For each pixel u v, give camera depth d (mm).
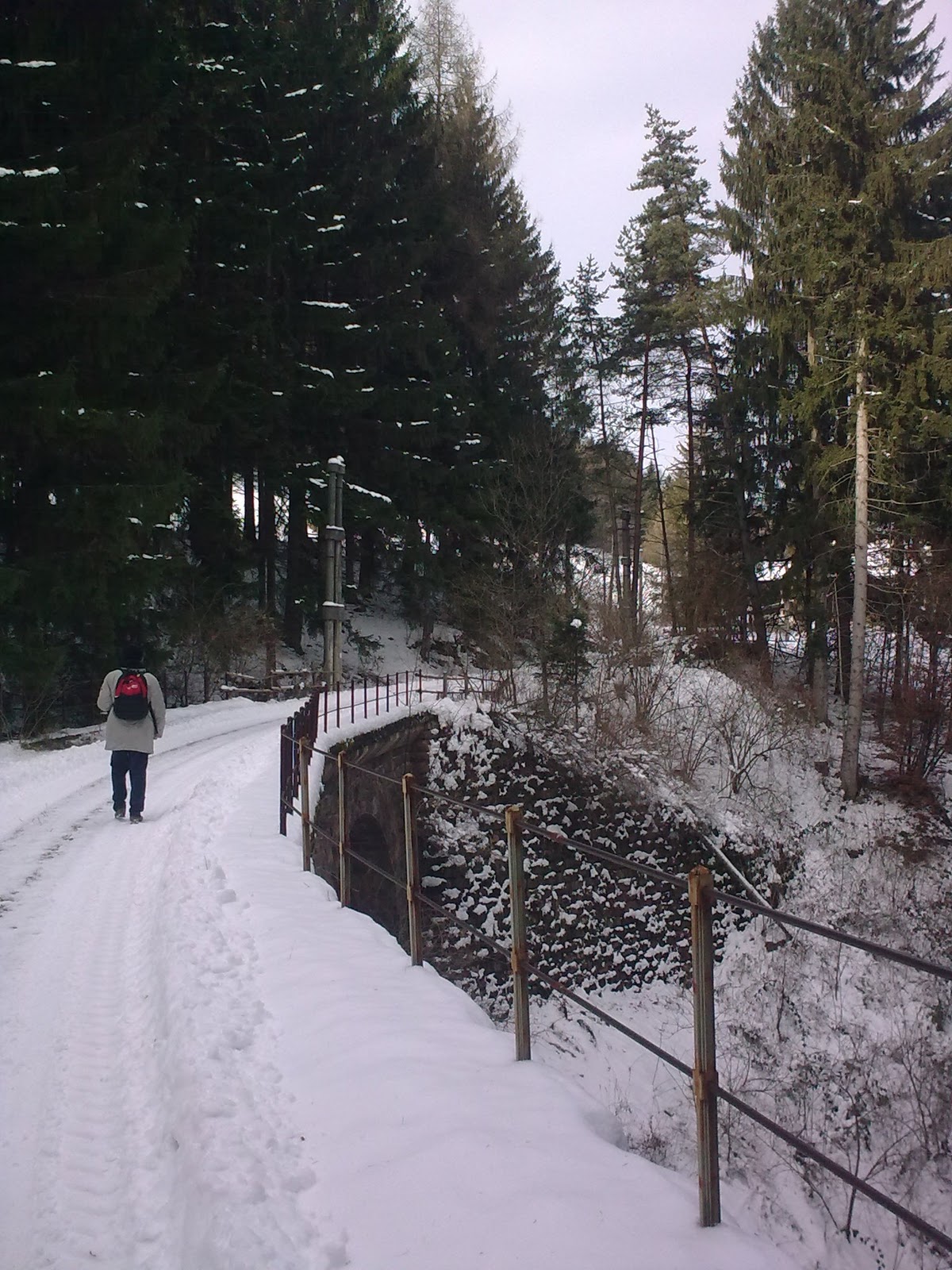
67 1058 4406
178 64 23484
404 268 34812
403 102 37625
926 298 23422
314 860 8961
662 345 42562
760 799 23750
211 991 4891
